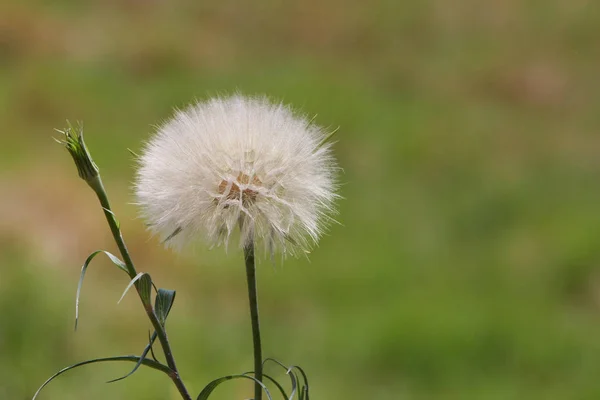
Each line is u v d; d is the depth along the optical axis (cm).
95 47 2144
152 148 277
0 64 1981
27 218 1173
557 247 1285
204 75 2084
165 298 242
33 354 799
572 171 1667
